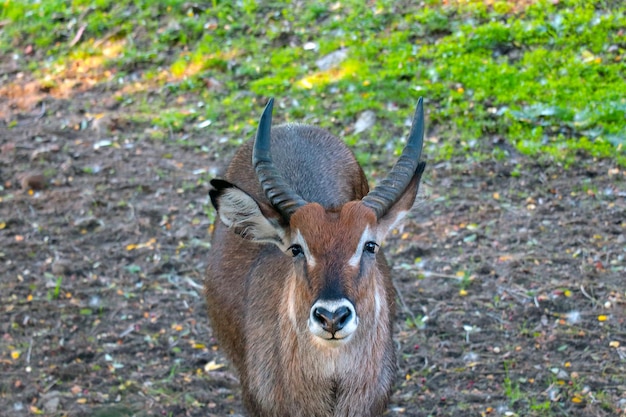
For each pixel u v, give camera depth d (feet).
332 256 24.29
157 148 51.08
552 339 36.04
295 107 52.65
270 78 55.72
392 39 56.70
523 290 38.73
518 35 54.49
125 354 36.81
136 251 42.88
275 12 61.46
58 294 40.22
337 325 23.48
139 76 58.44
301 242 24.89
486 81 51.65
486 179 45.88
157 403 34.12
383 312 27.55
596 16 54.75
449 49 54.60
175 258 42.29
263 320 28.40
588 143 46.88
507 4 57.57
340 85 53.72
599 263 39.81
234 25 60.85
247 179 32.78
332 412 27.17
